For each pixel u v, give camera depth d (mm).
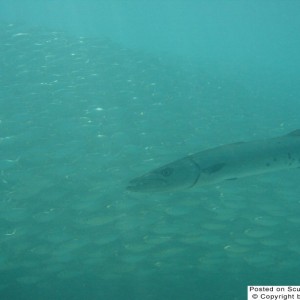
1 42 19641
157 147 12383
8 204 9344
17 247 8844
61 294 9531
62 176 10508
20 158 11117
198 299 9727
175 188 5590
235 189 10844
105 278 9438
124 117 14711
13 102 14688
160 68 21422
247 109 19609
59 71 17719
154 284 9773
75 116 14164
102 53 20688
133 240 9320
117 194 9969
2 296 9203
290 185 11461
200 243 10008
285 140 6148
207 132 14797
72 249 8734
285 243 9422
